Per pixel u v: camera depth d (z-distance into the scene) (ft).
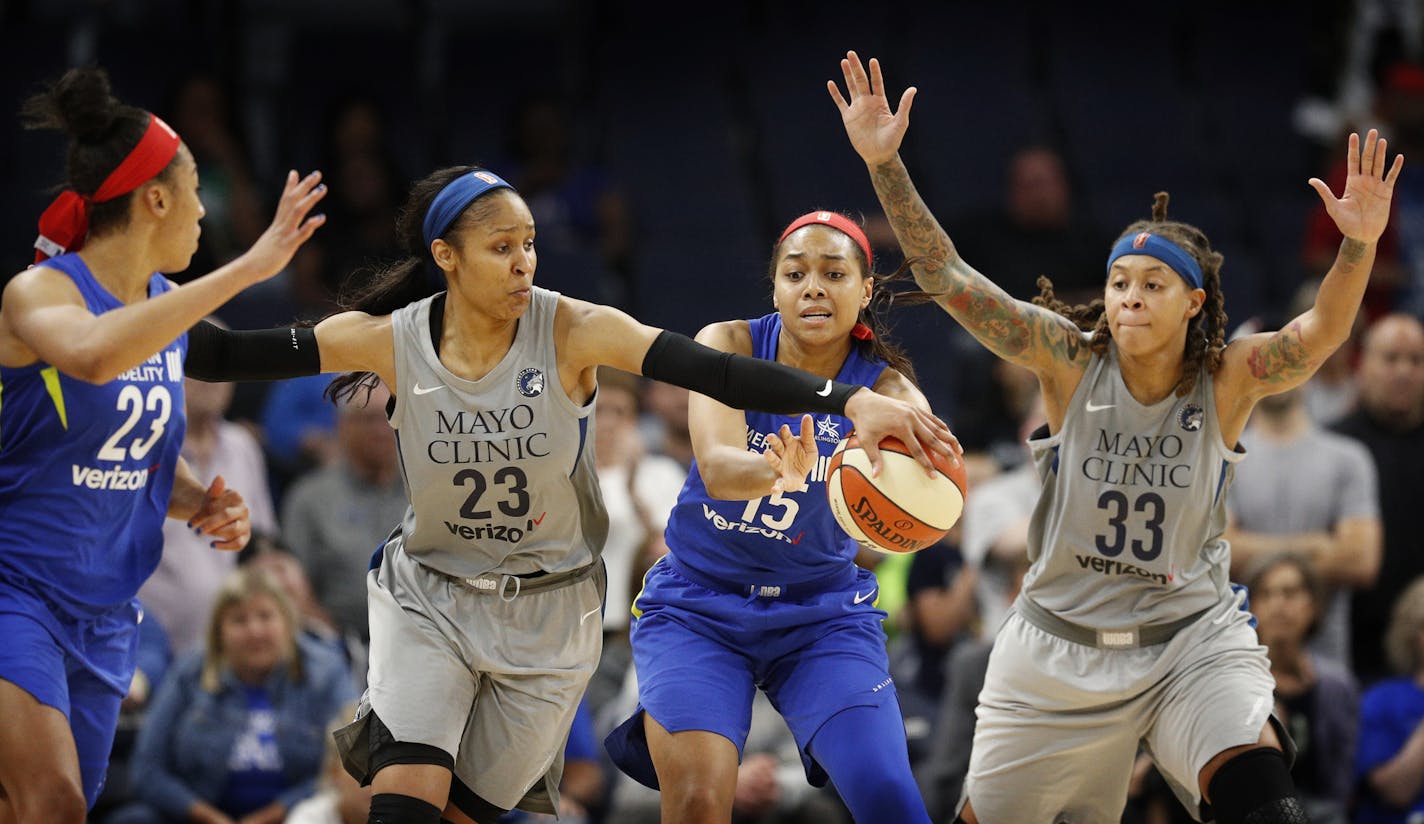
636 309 92.07
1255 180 101.60
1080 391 42.91
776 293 40.70
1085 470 42.65
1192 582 42.63
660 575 43.01
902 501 36.52
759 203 96.53
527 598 40.19
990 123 99.76
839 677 40.88
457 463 38.70
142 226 37.88
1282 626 60.23
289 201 34.96
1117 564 42.52
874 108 42.42
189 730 57.21
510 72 105.60
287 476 74.79
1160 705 42.52
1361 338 84.99
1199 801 42.37
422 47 106.11
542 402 38.58
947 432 37.17
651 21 103.96
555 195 96.89
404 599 39.99
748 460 37.14
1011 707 44.01
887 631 70.59
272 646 57.93
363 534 66.39
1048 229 90.22
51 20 99.76
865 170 96.84
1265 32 106.22
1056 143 99.91
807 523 40.91
